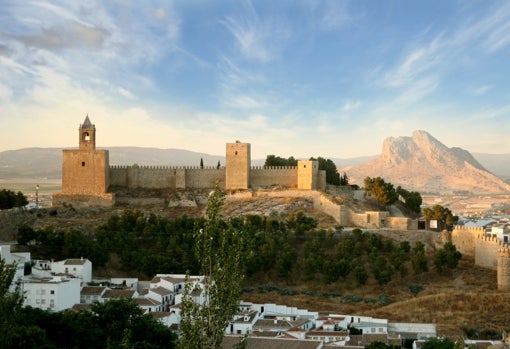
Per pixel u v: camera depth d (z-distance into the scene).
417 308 147.38
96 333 99.38
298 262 172.38
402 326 132.25
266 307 141.50
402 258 173.12
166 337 104.25
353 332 127.06
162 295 135.50
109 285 150.25
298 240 186.75
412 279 169.62
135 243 177.38
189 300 56.59
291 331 120.19
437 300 150.38
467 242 188.50
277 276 169.62
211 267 56.31
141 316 107.25
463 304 148.12
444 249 175.88
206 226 57.06
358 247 175.88
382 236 191.38
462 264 180.88
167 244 175.75
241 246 56.38
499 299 148.75
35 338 85.19
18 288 79.31
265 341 107.12
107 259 166.12
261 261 166.50
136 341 97.75
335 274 163.00
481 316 142.00
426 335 126.62
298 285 166.62
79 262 150.62
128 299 109.94
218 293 55.53
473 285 165.00
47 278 132.12
